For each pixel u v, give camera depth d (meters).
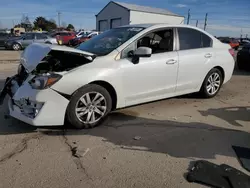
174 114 4.54
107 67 3.83
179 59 4.69
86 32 28.92
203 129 3.90
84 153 3.06
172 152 3.16
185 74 4.86
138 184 2.53
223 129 3.92
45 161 2.88
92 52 4.18
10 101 3.84
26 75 3.81
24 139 3.41
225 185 2.52
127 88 4.09
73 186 2.47
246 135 3.72
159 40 4.54
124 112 4.56
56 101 3.44
